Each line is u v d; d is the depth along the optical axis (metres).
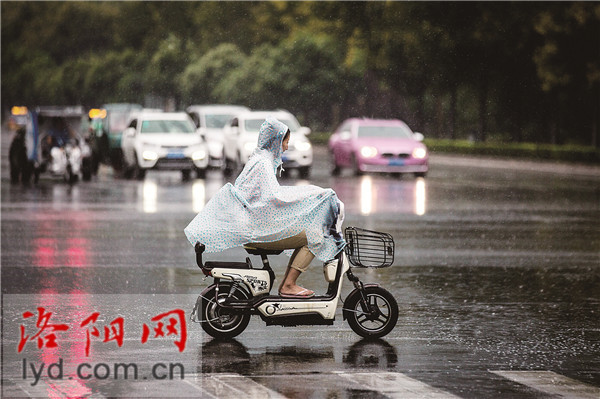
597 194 63.25
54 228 42.72
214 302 21.23
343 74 144.88
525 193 63.56
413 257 35.12
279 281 29.11
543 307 25.80
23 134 69.25
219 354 20.03
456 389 17.44
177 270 31.59
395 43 118.44
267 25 164.88
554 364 19.47
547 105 111.69
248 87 151.62
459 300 26.73
